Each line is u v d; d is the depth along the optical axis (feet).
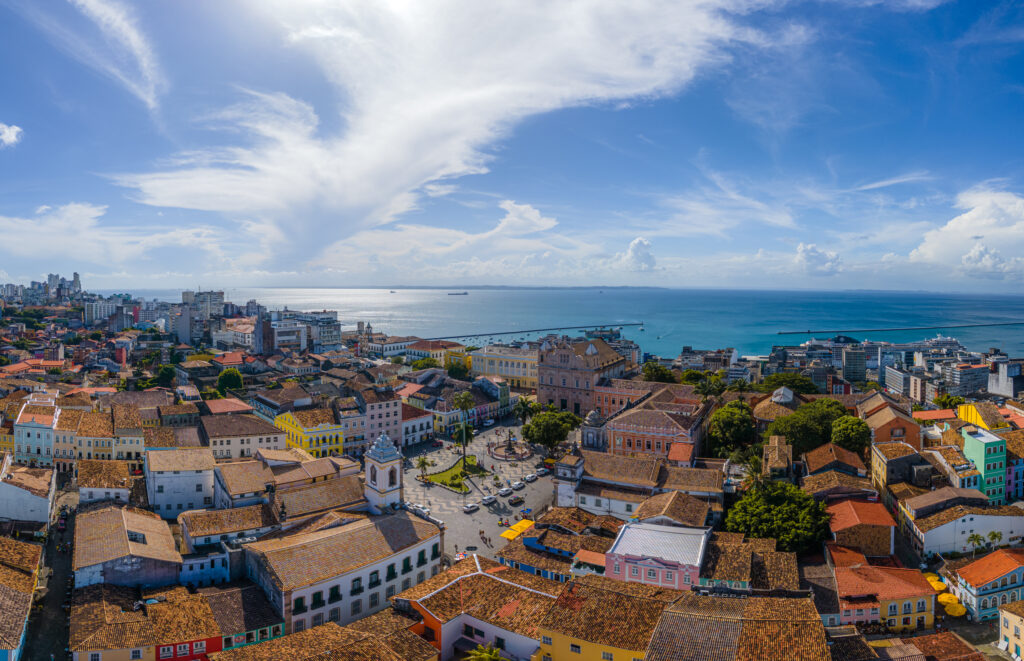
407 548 363.56
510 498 513.86
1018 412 593.01
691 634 239.91
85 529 377.30
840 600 332.80
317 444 620.08
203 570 361.92
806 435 544.21
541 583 322.75
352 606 336.90
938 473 476.54
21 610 304.09
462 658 286.66
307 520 400.67
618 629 260.21
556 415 616.39
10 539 366.22
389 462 406.82
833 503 426.10
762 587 329.11
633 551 350.23
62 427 568.41
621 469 465.06
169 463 462.60
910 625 331.36
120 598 324.80
